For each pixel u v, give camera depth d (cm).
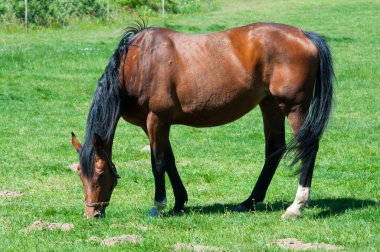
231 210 1216
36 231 1073
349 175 1500
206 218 1144
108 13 5031
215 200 1324
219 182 1467
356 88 2800
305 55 1141
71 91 2700
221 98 1152
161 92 1133
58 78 2938
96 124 1102
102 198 1108
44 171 1560
